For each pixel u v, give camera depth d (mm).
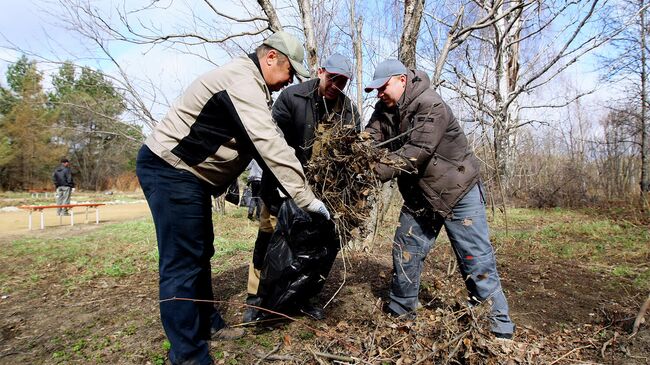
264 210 2980
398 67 2611
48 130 27625
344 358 2275
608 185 13789
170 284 2211
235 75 2166
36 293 3959
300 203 2252
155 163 2211
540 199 12867
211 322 2695
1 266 5254
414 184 2760
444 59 5023
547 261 5156
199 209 2283
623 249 5832
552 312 3303
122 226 9094
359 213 2623
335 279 3928
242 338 2699
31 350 2676
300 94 3006
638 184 14766
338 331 2660
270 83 2365
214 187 2389
